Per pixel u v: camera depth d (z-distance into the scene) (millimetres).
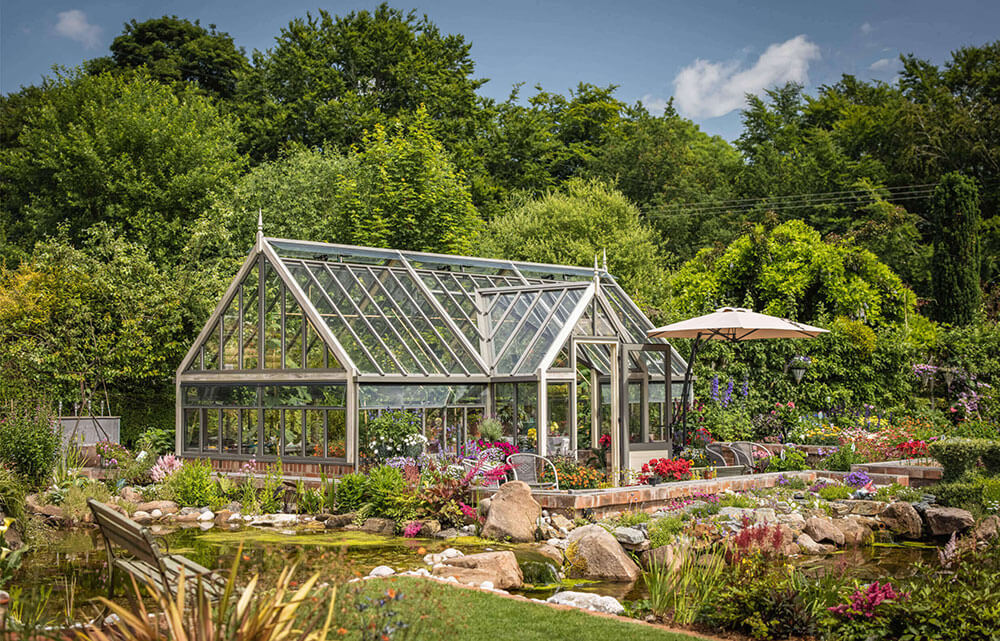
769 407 29484
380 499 18172
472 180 48812
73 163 37844
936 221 38531
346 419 20859
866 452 24609
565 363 22594
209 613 6188
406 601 9055
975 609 8484
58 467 21156
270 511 19969
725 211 52031
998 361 31297
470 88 52938
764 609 9508
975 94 50094
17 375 28422
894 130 49906
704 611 10102
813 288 33219
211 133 42250
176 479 21125
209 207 37844
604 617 9320
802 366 29453
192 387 24844
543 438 21812
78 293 30109
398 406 21391
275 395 22609
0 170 40812
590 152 58406
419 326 23344
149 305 31000
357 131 47656
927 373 31500
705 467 21906
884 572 13898
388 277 24328
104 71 42375
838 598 9547
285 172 39719
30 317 29219
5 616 7930
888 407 30656
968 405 29875
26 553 14969
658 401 25312
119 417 27172
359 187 38719
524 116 53500
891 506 17797
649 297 37781
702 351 30641
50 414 21969
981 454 18828
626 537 14969
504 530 16156
